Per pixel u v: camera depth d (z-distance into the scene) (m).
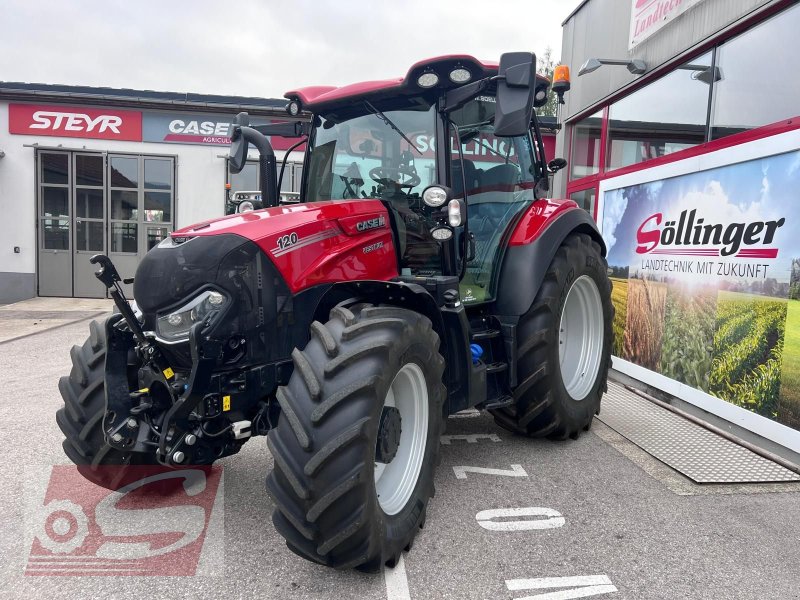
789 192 3.74
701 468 3.48
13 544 2.60
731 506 3.02
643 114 5.75
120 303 2.42
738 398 4.12
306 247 2.69
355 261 2.91
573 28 7.24
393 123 3.31
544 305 3.57
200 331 2.35
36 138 12.68
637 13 5.60
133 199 13.05
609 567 2.44
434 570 2.41
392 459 2.52
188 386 2.36
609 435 4.09
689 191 4.69
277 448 2.21
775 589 2.31
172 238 2.61
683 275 4.74
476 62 2.95
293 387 2.28
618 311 5.74
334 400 2.17
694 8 4.78
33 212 12.86
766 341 3.88
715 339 4.36
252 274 2.50
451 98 3.10
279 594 2.24
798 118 3.65
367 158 3.38
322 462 2.11
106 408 2.57
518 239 3.70
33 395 5.14
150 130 12.89
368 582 2.32
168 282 2.44
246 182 13.22
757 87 4.21
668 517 2.89
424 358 2.59
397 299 2.81
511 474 3.39
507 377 3.56
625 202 5.62
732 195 4.22
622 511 2.94
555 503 3.02
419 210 3.22
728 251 4.25
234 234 2.51
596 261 4.16
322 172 3.54
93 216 13.03
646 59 5.51
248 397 2.51
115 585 2.29
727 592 2.28
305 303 2.67
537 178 4.21
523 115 2.68
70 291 13.15
